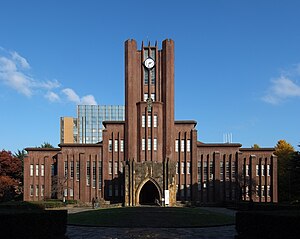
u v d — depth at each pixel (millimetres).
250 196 84688
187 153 84688
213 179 84938
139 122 81312
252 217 27688
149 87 83562
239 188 84250
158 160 79938
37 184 87375
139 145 80688
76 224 41094
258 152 86875
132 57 83688
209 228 38812
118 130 85375
